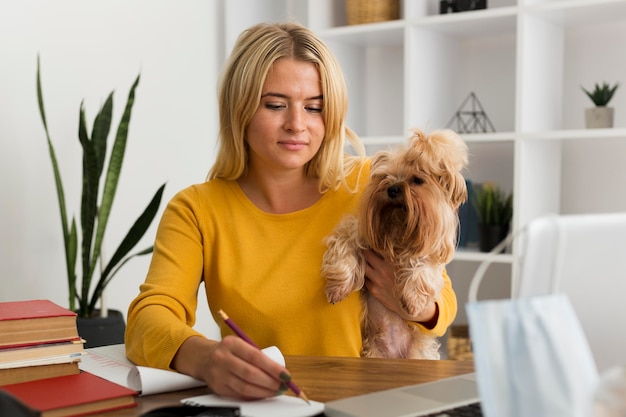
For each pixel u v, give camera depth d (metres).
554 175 3.01
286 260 1.57
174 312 1.42
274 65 1.52
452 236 1.62
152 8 3.18
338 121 1.58
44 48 2.78
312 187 1.66
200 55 3.42
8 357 1.11
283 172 1.60
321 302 1.56
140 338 1.31
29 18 2.72
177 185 3.33
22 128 2.72
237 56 1.57
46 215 2.82
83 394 1.04
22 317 1.13
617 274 0.87
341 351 1.56
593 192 3.02
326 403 1.03
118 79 3.05
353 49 3.47
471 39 3.28
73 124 2.89
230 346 1.09
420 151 1.58
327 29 3.25
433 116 3.15
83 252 2.60
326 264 1.55
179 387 1.15
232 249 1.58
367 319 1.66
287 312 1.54
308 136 1.54
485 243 2.91
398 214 1.55
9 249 2.70
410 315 1.54
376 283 1.60
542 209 2.92
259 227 1.60
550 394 0.70
